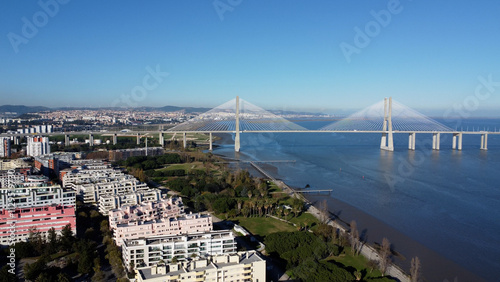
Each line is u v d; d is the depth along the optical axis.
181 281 173.62
